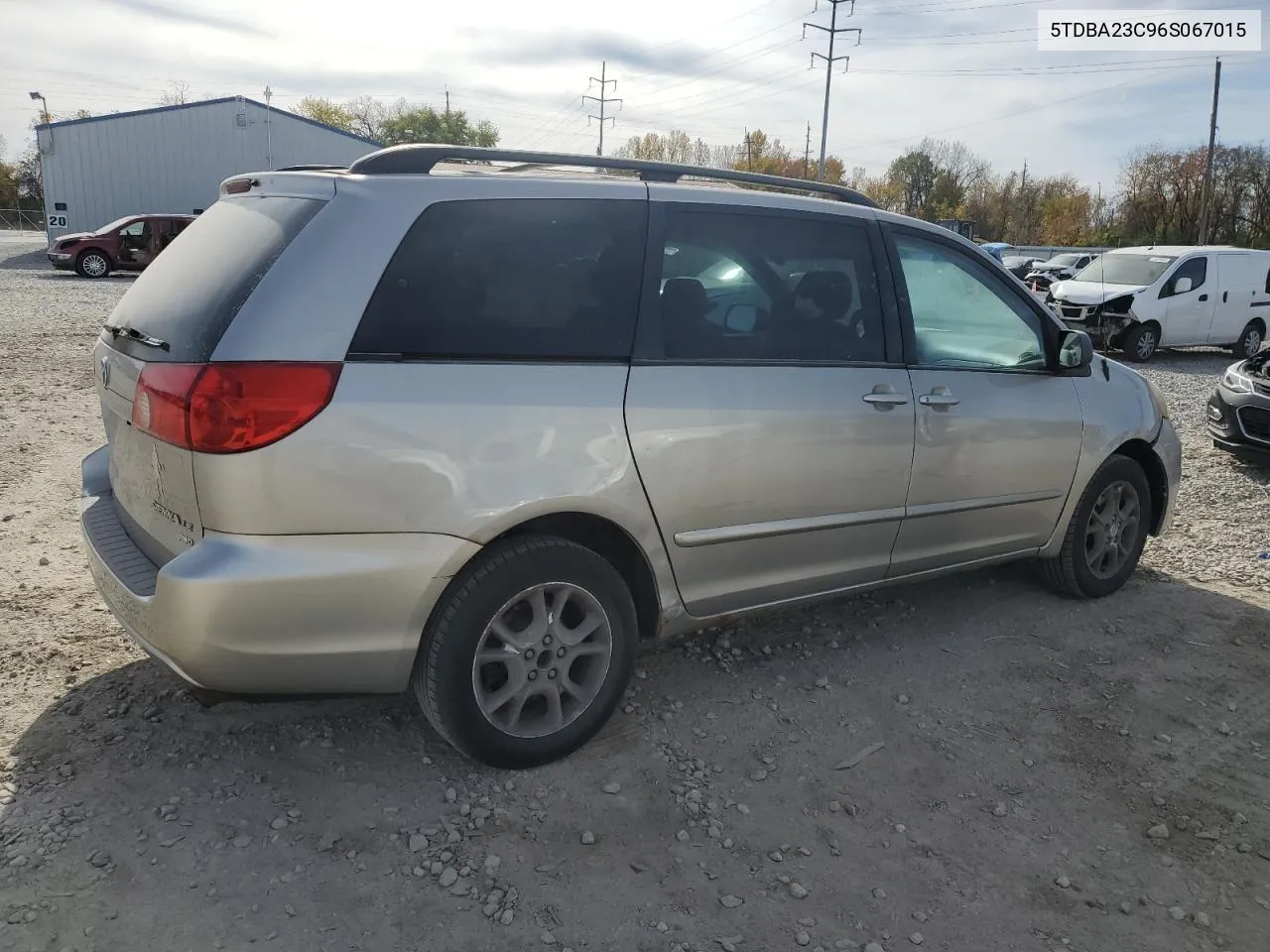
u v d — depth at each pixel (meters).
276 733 3.16
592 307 3.01
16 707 3.24
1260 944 2.48
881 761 3.23
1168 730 3.52
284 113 33.72
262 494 2.50
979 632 4.29
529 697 3.00
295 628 2.58
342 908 2.41
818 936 2.42
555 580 2.94
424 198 2.81
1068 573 4.57
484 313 2.83
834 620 4.34
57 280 21.92
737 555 3.36
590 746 3.20
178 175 33.09
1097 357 4.74
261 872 2.52
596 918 2.43
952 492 3.92
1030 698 3.71
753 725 3.40
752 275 3.39
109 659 3.60
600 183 3.14
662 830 2.79
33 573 4.39
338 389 2.57
